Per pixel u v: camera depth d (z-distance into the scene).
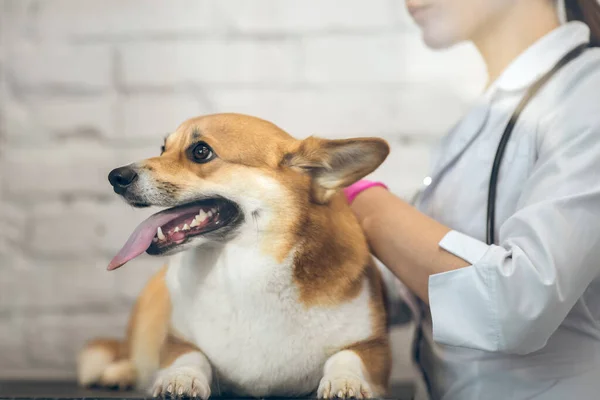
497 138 1.02
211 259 0.95
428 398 1.10
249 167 0.93
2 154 1.36
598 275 0.93
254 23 1.36
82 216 1.34
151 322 1.07
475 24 1.15
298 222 0.93
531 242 0.82
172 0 1.36
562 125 0.91
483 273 0.84
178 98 1.36
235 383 0.95
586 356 0.94
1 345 1.32
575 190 0.84
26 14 1.38
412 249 0.92
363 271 0.96
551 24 1.10
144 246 0.90
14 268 1.33
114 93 1.36
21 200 1.35
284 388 0.95
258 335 0.93
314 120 1.34
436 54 1.31
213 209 0.92
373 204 1.00
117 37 1.37
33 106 1.36
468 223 1.02
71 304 1.33
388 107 1.33
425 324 1.11
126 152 1.35
